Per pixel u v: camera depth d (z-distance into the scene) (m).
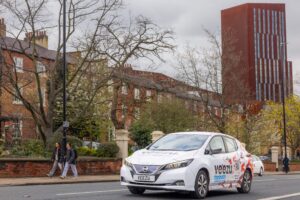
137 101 38.06
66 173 25.03
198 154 12.93
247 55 79.19
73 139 35.06
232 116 47.06
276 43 83.69
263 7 84.56
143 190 13.64
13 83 29.39
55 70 31.30
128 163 12.59
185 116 54.25
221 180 13.82
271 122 57.94
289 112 66.31
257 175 38.69
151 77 38.25
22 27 29.47
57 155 25.12
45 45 54.66
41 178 24.06
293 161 61.72
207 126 46.12
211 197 13.53
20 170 24.50
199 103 51.53
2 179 22.62
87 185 19.11
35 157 27.30
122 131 31.77
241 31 78.38
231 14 76.50
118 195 13.29
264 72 80.12
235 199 13.22
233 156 14.67
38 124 30.52
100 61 31.47
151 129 50.25
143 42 31.48
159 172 12.05
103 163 29.44
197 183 12.61
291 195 14.93
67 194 13.58
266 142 53.12
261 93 78.69
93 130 45.78
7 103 46.84
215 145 13.98
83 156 31.70
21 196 12.98
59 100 40.59
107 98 41.66
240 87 47.53
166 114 53.94
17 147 30.45
